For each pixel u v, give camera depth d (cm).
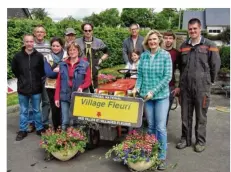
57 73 516
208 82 475
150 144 416
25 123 561
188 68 480
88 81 477
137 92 455
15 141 544
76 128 485
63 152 446
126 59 627
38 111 564
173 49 511
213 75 474
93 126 484
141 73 438
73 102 450
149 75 424
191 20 466
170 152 492
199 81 473
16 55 542
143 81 434
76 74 471
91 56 582
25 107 558
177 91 512
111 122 433
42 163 455
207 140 546
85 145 469
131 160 406
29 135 573
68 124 495
